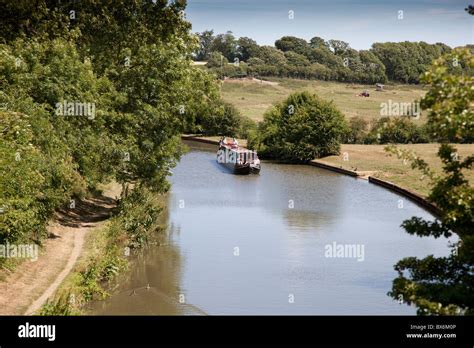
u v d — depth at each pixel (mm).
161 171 39156
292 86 135500
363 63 145625
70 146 31750
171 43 42406
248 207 44500
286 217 41281
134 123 36719
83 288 24234
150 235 34875
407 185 52906
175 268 29391
